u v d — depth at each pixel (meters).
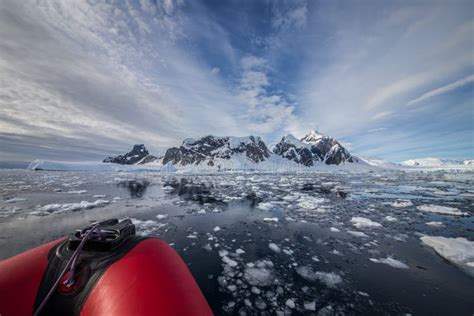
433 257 4.67
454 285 3.57
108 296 1.29
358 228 6.79
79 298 1.31
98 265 1.44
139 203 10.80
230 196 13.61
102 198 12.26
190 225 6.98
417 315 2.85
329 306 3.00
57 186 17.80
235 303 3.04
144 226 6.73
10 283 1.33
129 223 1.91
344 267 4.18
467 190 17.81
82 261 1.46
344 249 5.09
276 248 5.11
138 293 1.31
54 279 1.39
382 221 7.69
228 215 8.44
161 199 12.23
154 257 1.61
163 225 6.92
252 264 4.27
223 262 4.34
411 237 5.96
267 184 22.45
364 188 19.09
